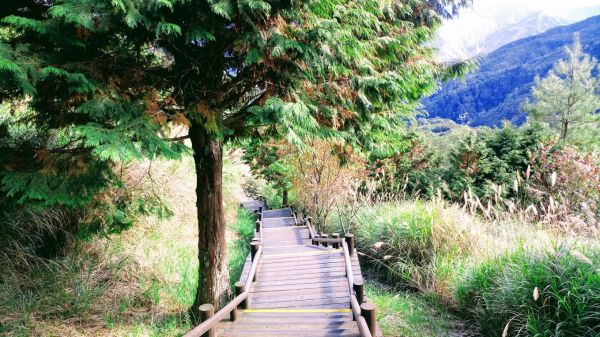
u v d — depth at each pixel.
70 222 5.25
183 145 3.16
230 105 4.27
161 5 2.55
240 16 3.11
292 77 3.68
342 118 4.48
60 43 2.59
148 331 4.27
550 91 17.48
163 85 3.62
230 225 10.34
